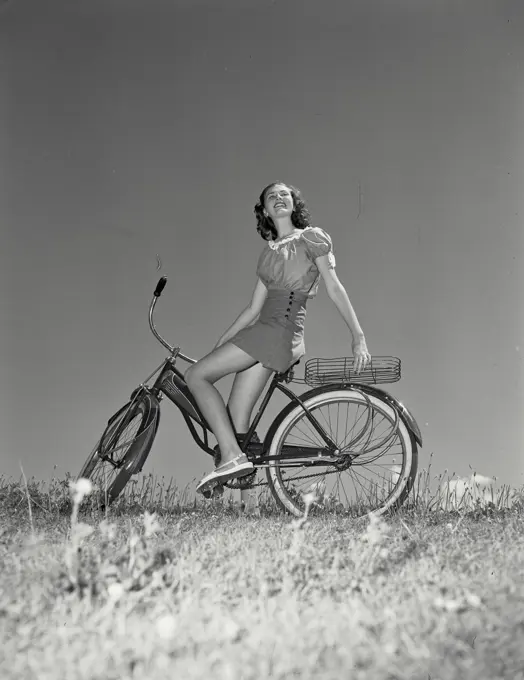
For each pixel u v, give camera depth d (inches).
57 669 49.6
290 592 69.8
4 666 50.4
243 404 139.6
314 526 113.9
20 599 64.4
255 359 134.9
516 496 155.6
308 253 136.3
